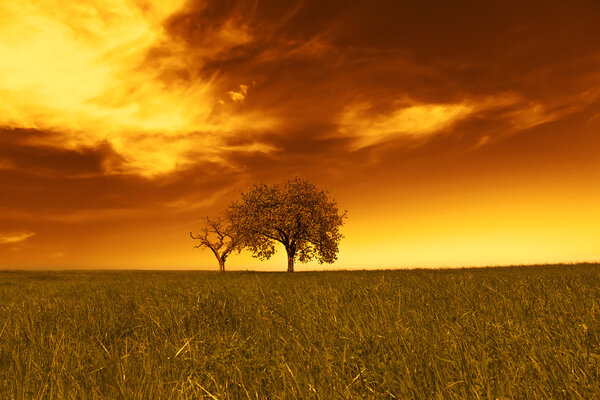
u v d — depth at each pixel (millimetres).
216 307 7074
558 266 22797
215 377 3299
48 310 7836
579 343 3623
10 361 4094
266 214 51406
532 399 2551
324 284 13031
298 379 3131
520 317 5199
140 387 2963
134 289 12195
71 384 3199
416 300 7723
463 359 3260
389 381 2986
